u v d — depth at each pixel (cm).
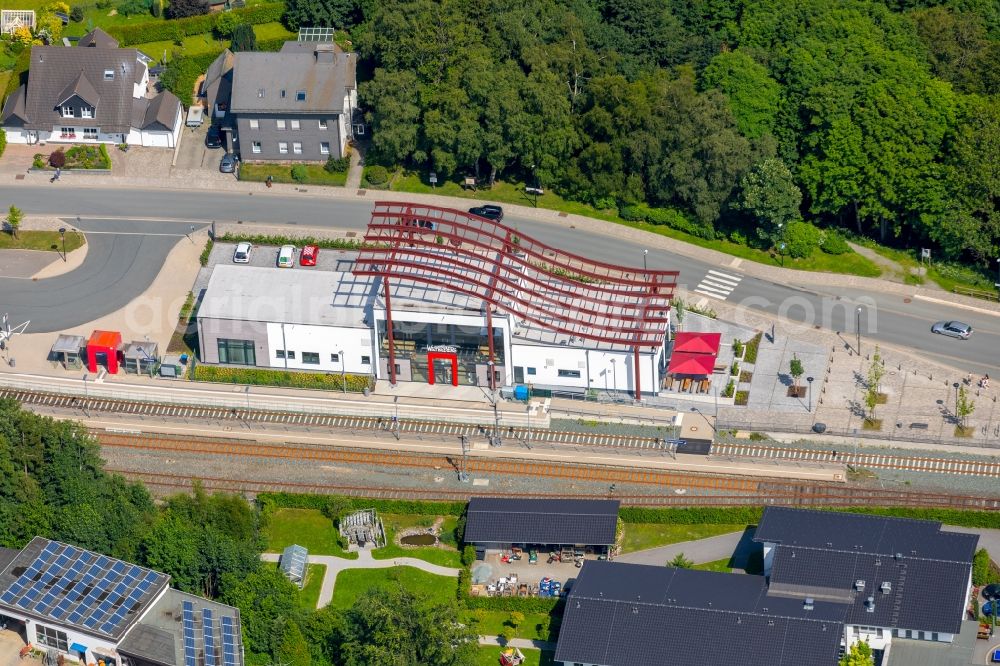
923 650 18100
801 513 19325
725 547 19750
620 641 17850
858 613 18125
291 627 17700
